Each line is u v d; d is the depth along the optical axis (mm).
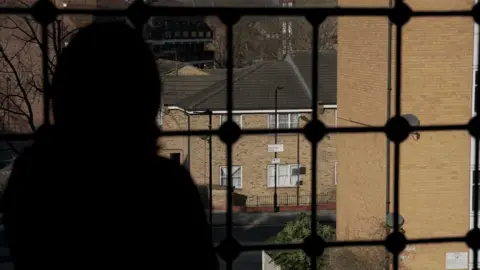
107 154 2807
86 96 2775
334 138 34031
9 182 2822
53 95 2781
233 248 2924
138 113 2820
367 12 2943
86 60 2766
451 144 17109
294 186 34469
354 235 18953
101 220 2773
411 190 17188
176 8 2812
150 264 2783
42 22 2695
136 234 2783
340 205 20906
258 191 34031
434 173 17141
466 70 17312
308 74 34469
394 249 3080
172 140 32438
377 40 18438
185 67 37812
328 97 33156
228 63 2889
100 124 2799
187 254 2809
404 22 2980
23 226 2777
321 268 14492
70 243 2762
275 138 33844
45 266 2768
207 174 33094
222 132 2885
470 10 3010
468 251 16000
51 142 2789
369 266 13680
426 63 17281
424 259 16969
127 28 2783
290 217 32000
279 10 2893
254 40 47594
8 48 17141
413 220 17250
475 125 3064
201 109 32250
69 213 2770
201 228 2844
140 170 2818
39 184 2783
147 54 2803
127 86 2791
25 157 2809
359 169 19375
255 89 33906
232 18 2877
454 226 17219
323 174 34250
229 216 2912
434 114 17359
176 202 2820
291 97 33719
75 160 2793
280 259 15633
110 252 2768
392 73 17547
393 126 3000
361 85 19422
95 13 2734
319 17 2916
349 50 20125
